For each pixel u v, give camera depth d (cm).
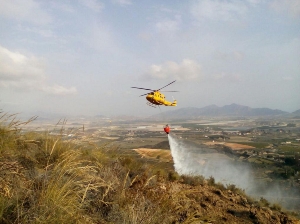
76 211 311
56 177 361
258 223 489
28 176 362
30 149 469
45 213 279
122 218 343
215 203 545
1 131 446
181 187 602
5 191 284
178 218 416
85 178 396
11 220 264
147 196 447
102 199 366
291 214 598
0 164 339
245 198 623
